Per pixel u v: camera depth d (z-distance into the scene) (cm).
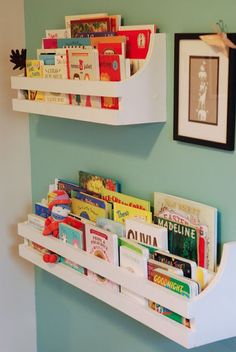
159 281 123
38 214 173
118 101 131
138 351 158
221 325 119
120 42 134
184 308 115
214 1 121
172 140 137
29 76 158
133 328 159
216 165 126
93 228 142
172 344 146
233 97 118
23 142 196
